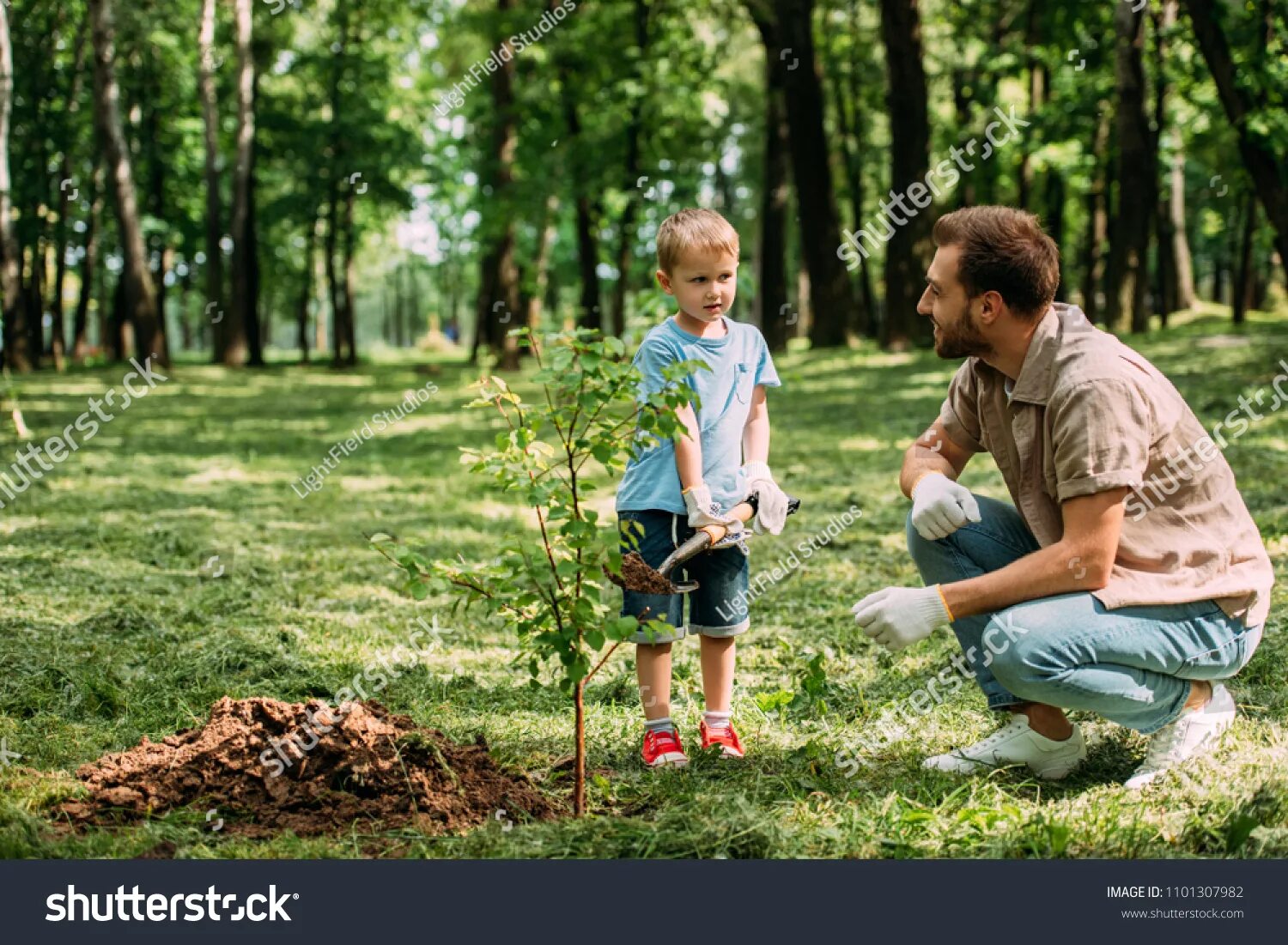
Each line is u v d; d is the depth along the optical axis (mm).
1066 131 28859
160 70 44375
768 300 37375
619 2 33312
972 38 34438
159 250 48344
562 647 4066
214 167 41438
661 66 32469
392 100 48562
